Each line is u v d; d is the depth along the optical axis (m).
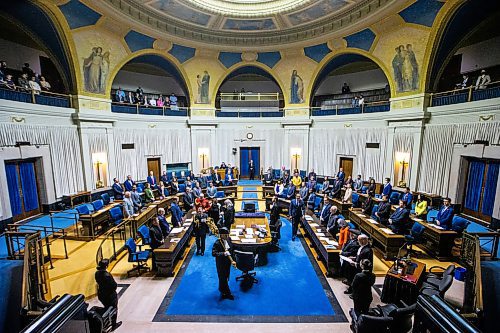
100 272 5.11
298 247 9.12
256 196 16.09
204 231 8.42
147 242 7.70
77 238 9.09
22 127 10.03
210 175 15.81
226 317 5.54
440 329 2.04
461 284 6.46
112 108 14.72
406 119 13.24
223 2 13.30
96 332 4.16
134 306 5.88
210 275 7.24
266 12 13.62
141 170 16.12
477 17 10.91
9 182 9.77
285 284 6.79
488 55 12.80
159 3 12.50
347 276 6.52
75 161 12.56
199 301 6.07
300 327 5.25
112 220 9.40
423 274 5.74
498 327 5.88
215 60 17.55
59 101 11.98
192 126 18.03
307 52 16.61
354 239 6.70
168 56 16.20
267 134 19.12
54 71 14.16
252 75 21.61
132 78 18.84
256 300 6.11
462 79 13.77
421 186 12.77
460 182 11.04
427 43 11.89
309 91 17.64
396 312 4.26
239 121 18.98
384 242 7.89
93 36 12.58
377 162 15.03
